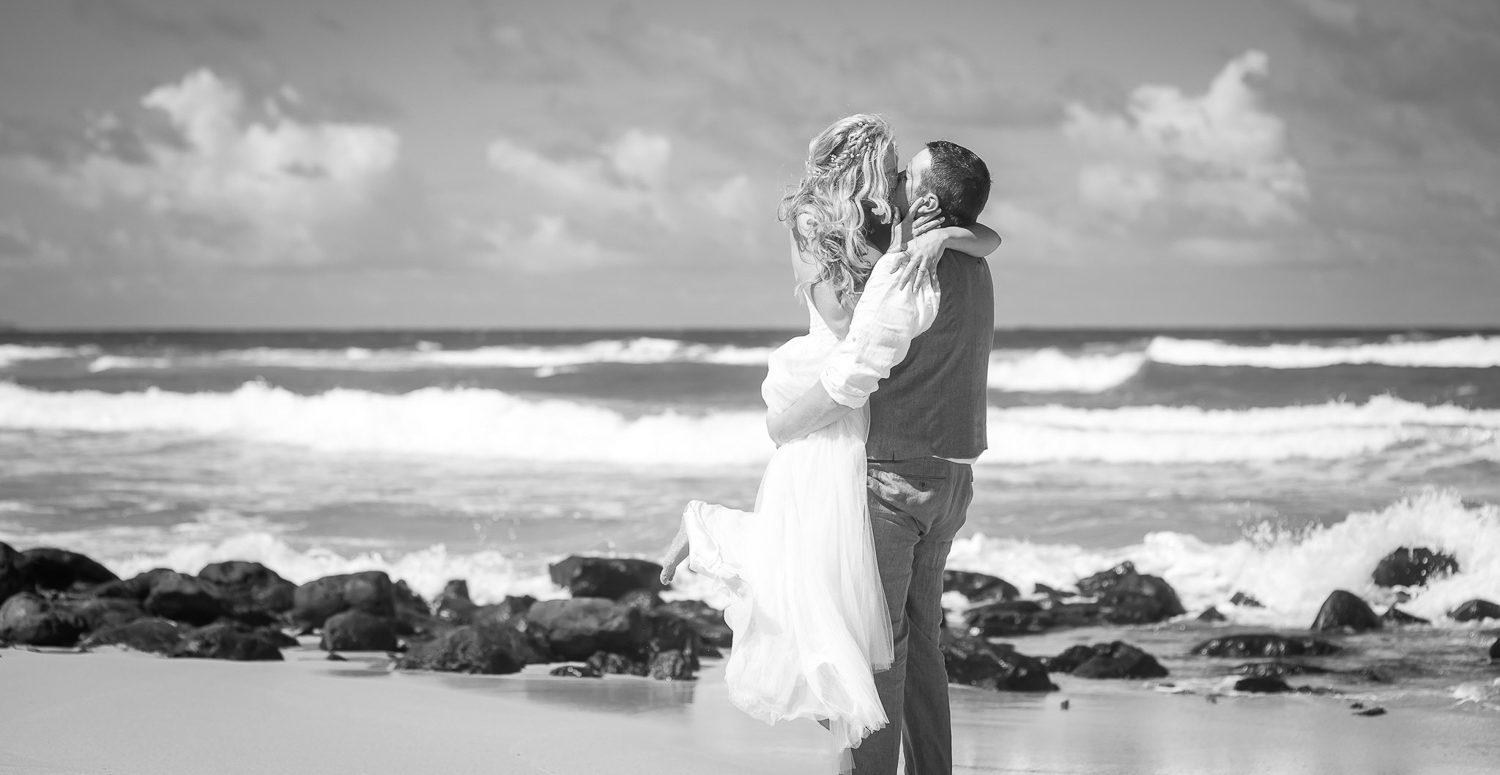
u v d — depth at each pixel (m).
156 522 13.84
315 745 4.62
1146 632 9.44
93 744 4.46
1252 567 11.14
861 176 3.41
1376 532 10.88
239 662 7.16
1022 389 30.05
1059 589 11.04
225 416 23.81
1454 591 9.94
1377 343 34.53
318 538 13.07
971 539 12.58
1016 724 6.11
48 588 9.30
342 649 7.91
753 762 4.79
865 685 3.26
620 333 95.06
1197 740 5.72
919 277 3.33
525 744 4.87
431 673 7.12
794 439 3.48
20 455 20.19
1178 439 18.64
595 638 7.67
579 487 16.59
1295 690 7.07
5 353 54.62
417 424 21.81
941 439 3.47
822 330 3.48
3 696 5.34
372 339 85.69
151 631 7.48
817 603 3.34
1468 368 27.83
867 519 3.43
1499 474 15.76
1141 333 85.62
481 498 15.65
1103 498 15.20
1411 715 6.38
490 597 10.75
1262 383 28.64
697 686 6.89
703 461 19.25
